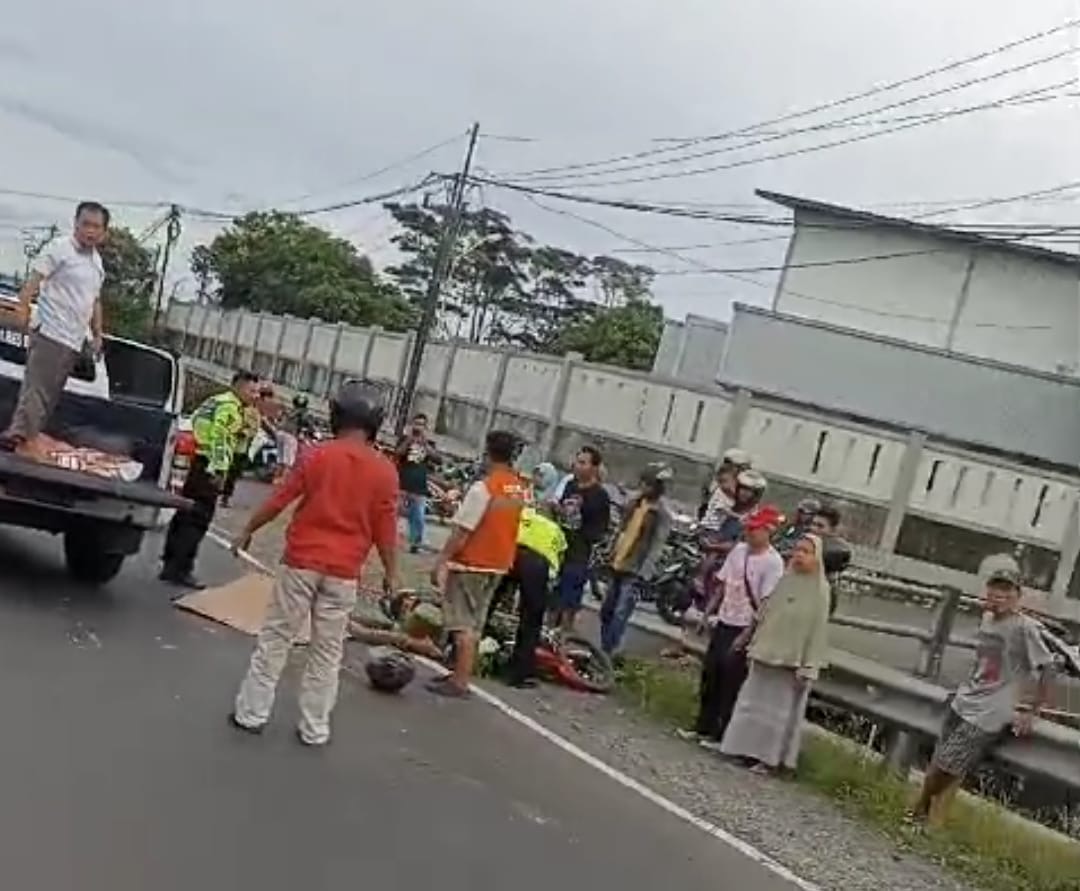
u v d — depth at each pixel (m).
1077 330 40.28
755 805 8.62
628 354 58.09
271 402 12.70
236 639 9.83
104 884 4.96
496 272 70.06
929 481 28.38
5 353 10.86
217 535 15.72
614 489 21.78
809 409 36.94
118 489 9.99
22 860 5.03
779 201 41.97
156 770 6.43
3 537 12.50
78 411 10.18
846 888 7.22
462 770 7.78
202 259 70.69
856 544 28.52
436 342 39.09
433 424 37.59
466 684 9.87
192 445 11.60
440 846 6.27
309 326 48.56
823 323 37.28
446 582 9.84
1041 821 10.32
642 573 12.50
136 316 61.41
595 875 6.40
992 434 36.22
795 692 9.65
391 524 7.78
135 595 10.72
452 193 37.78
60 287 9.73
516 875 6.12
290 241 66.81
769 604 9.76
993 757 9.09
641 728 10.33
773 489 29.02
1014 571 8.91
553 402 32.22
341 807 6.52
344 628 7.63
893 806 9.12
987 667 8.91
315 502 7.54
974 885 7.87
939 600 14.88
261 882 5.31
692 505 29.52
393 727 8.43
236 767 6.77
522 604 10.75
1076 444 35.91
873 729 11.45
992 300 40.84
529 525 10.82
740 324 37.38
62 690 7.43
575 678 11.27
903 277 41.38
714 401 29.70
